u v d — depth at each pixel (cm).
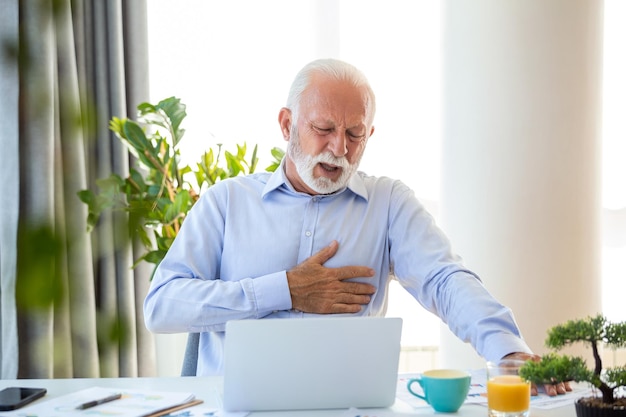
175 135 254
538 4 259
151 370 294
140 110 254
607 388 106
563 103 261
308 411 125
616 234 333
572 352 256
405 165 318
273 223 196
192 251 191
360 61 316
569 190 263
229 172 268
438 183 283
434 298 185
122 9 294
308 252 194
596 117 268
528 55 260
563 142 262
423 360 324
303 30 315
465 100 268
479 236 267
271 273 193
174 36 310
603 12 269
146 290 293
